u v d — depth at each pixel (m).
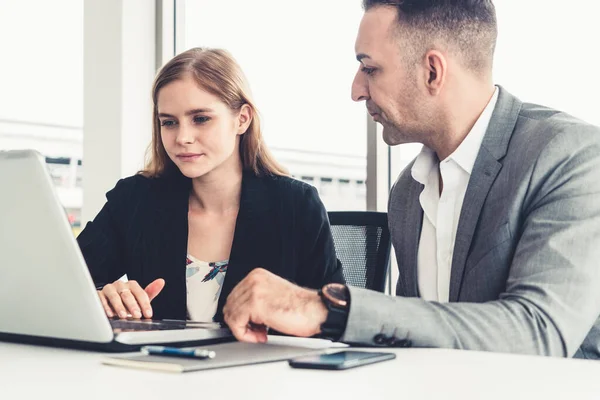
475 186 1.33
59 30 3.33
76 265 0.83
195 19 3.23
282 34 2.79
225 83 1.68
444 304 0.99
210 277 1.65
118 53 3.13
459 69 1.39
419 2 1.38
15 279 0.89
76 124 3.34
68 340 0.93
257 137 1.76
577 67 2.00
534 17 2.04
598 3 1.97
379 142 2.61
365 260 1.82
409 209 1.53
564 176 1.23
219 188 1.72
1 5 3.41
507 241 1.26
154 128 1.78
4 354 0.90
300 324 0.91
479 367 0.77
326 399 0.59
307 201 1.73
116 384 0.67
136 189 1.80
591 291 1.10
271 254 1.67
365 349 0.95
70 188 3.37
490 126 1.37
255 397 0.60
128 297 1.25
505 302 1.03
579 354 1.28
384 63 1.42
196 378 0.70
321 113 2.72
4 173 0.85
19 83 3.36
